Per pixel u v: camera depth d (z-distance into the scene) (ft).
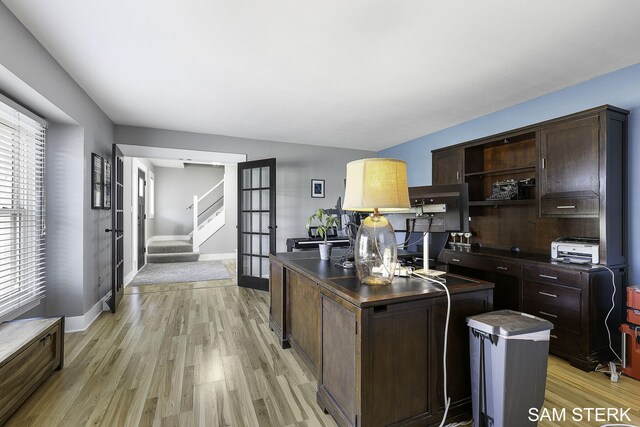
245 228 15.52
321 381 5.76
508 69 8.25
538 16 5.99
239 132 14.69
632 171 7.97
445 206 6.13
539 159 9.13
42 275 8.89
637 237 7.87
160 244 24.03
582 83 9.03
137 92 9.75
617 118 7.84
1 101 6.81
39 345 6.28
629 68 8.04
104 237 11.66
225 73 8.46
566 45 7.05
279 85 9.27
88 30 6.44
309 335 6.75
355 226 7.55
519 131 9.76
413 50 7.29
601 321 7.43
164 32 6.52
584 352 7.28
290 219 16.72
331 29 6.43
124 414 5.54
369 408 4.49
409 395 4.82
